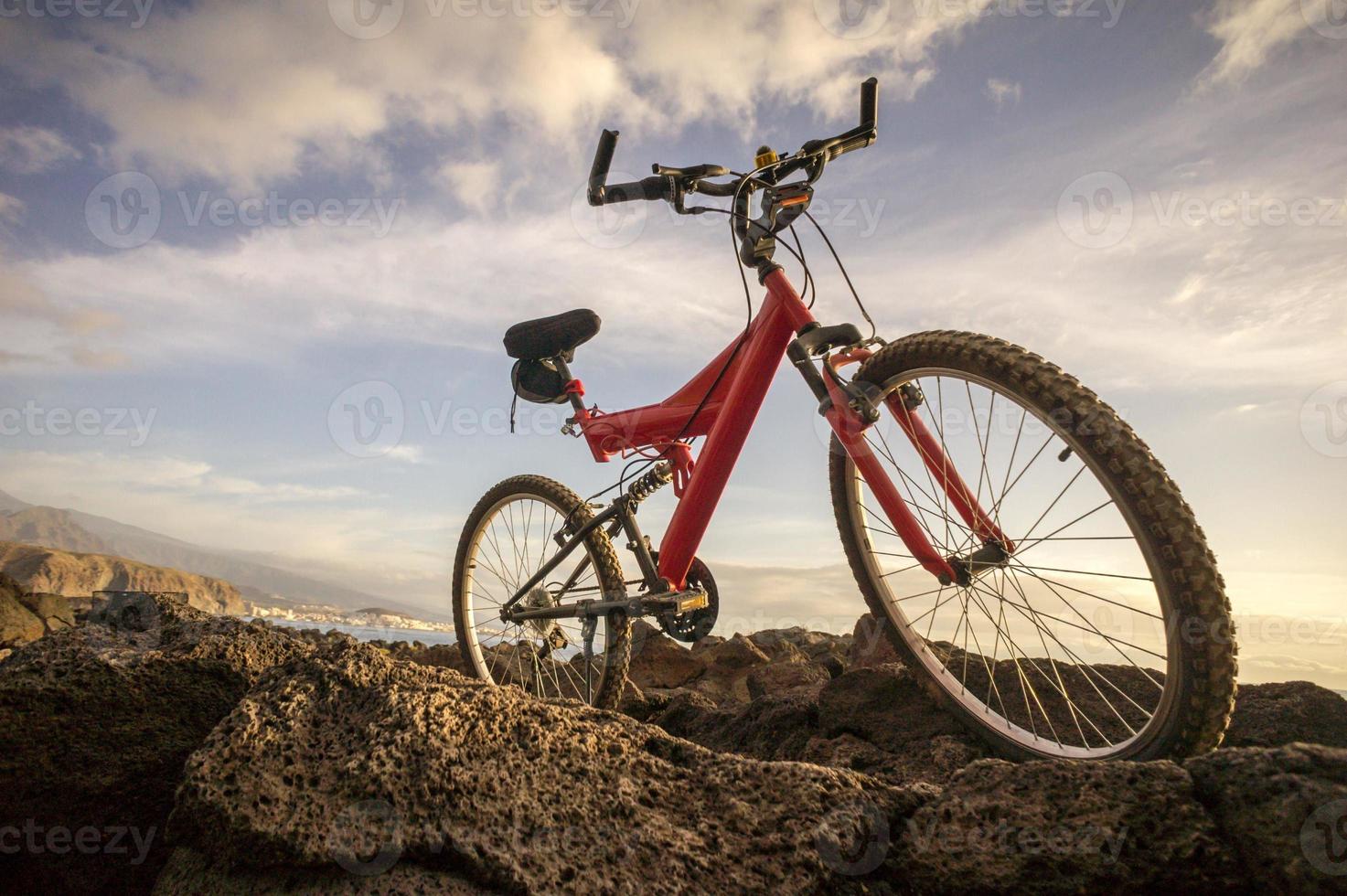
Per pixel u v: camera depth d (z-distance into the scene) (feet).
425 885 3.79
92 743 6.20
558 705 5.04
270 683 5.20
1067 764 4.02
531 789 4.25
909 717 6.84
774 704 7.95
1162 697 4.61
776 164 7.77
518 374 10.56
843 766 6.37
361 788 4.10
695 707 9.27
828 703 7.26
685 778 4.62
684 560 8.68
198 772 4.28
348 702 4.87
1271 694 5.86
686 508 8.53
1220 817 3.56
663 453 9.30
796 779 4.42
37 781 6.05
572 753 4.57
